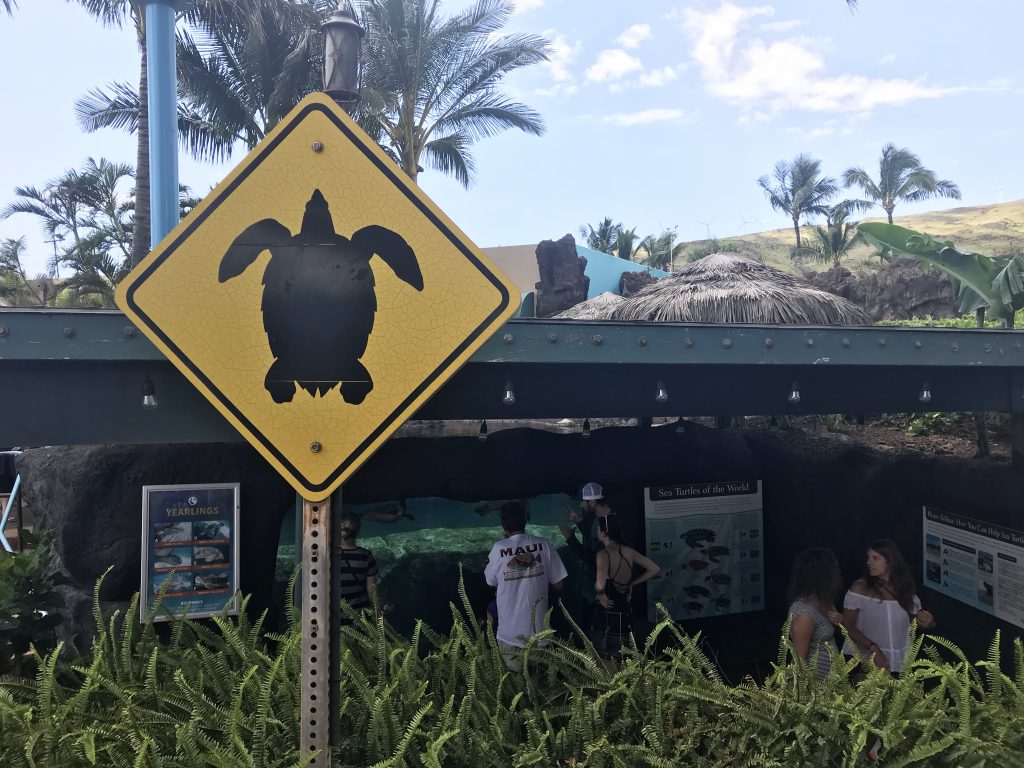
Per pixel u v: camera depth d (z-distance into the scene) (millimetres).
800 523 5934
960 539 5109
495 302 1981
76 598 4203
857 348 3670
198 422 3139
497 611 4438
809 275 17984
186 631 3816
